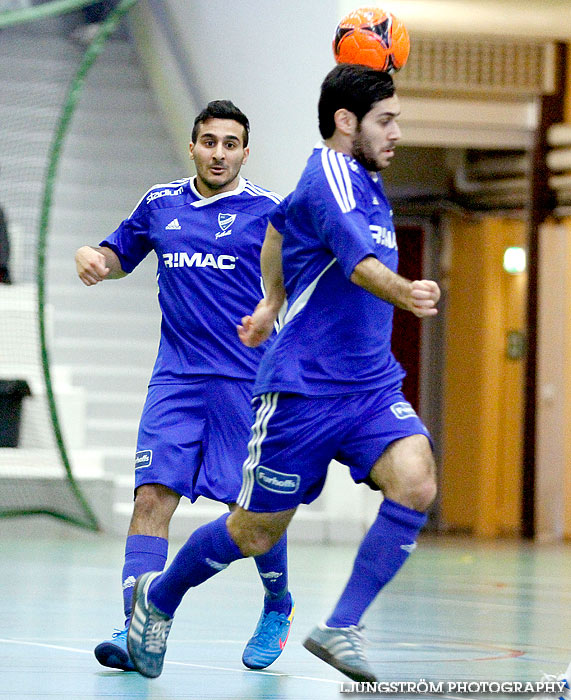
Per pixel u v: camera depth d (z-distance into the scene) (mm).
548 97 35062
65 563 19125
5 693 7699
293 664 9562
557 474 35406
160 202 10055
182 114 32906
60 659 9414
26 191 32312
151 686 8188
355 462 7707
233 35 28797
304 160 25609
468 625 12797
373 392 7688
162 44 33781
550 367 35531
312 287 7680
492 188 39094
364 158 7695
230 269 9867
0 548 22016
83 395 27609
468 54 34375
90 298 31406
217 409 9750
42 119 34094
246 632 11570
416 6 31797
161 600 8172
